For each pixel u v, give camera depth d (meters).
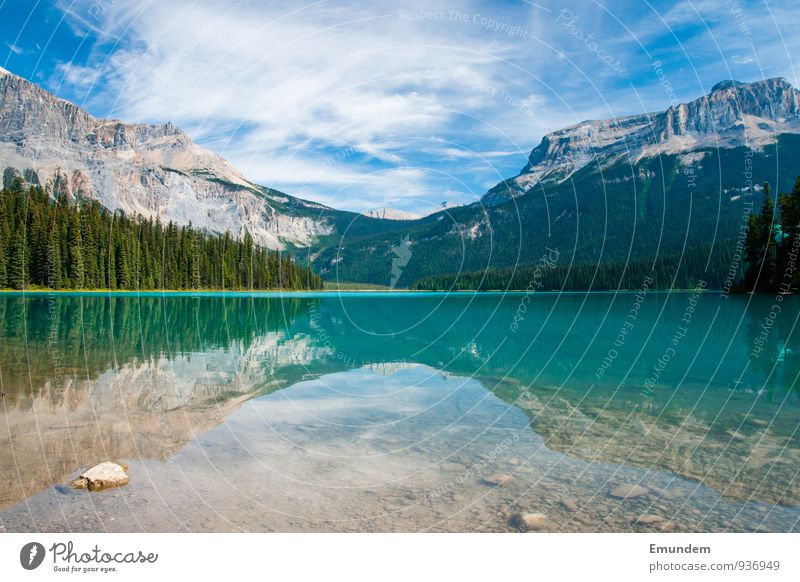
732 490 6.30
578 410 10.14
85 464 6.74
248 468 6.86
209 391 11.23
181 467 6.80
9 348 16.28
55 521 5.23
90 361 14.31
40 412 9.05
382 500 5.96
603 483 6.51
